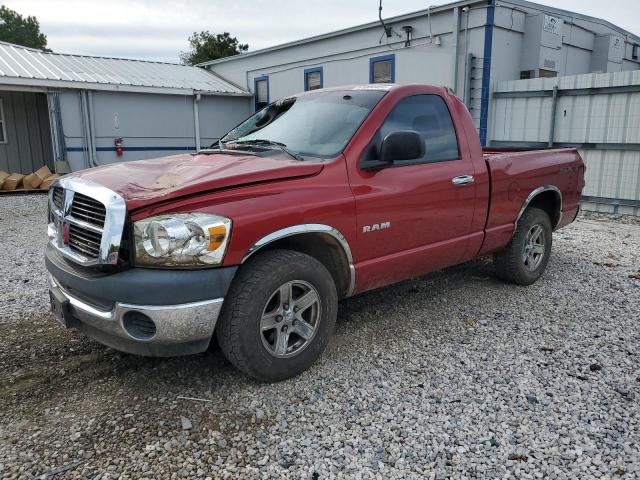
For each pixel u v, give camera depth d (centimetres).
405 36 1305
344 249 363
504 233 502
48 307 481
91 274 308
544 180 539
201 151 426
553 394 333
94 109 1592
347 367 367
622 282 568
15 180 1342
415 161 415
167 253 288
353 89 442
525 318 461
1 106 1603
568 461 269
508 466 266
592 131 1041
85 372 358
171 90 1716
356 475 259
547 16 1170
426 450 278
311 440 285
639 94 969
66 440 284
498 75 1167
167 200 295
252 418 305
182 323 293
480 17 1131
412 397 329
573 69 1363
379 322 450
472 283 559
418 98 431
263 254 331
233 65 1952
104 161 1636
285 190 331
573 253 698
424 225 415
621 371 363
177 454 273
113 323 298
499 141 1185
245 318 313
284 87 1745
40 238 791
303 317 353
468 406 319
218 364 368
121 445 280
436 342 410
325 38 1534
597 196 1056
